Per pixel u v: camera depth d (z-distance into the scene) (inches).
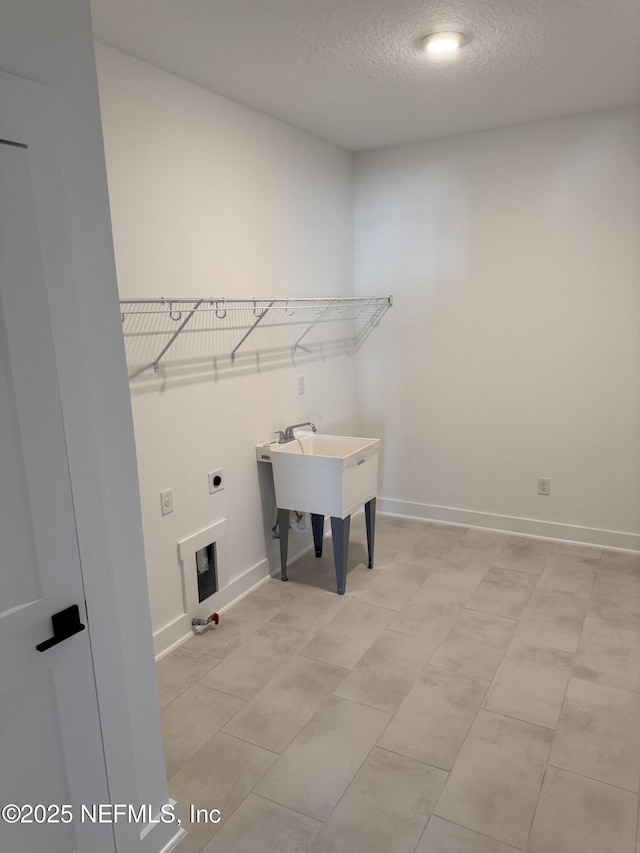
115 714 59.9
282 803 73.0
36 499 50.7
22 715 51.6
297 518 140.5
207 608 115.9
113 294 57.4
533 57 98.1
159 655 104.9
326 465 119.0
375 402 168.4
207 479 114.4
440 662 100.3
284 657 103.4
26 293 48.6
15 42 47.6
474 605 118.6
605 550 142.6
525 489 151.6
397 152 152.7
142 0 76.0
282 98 114.1
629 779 74.8
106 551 57.4
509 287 145.0
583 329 138.6
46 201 49.8
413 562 139.5
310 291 143.9
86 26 53.1
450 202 148.3
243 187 119.0
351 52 94.0
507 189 141.1
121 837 61.7
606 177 130.8
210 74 101.5
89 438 54.9
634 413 136.4
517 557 140.1
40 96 48.8
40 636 51.9
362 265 163.2
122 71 92.2
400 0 78.2
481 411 153.7
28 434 49.6
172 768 79.1
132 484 60.8
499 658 100.8
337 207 153.6
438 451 161.5
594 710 87.4
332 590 127.0
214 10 79.4
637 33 89.7
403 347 161.3
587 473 143.7
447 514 163.0
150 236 98.7
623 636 105.7
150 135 97.6
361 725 86.2
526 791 73.5
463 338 152.8
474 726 85.1
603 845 65.9
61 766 55.2
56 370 51.5
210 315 112.4
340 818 70.6
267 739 84.0
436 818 70.1
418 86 109.7
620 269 132.6
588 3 80.1
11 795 51.5
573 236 136.1
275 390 133.6
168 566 106.3
